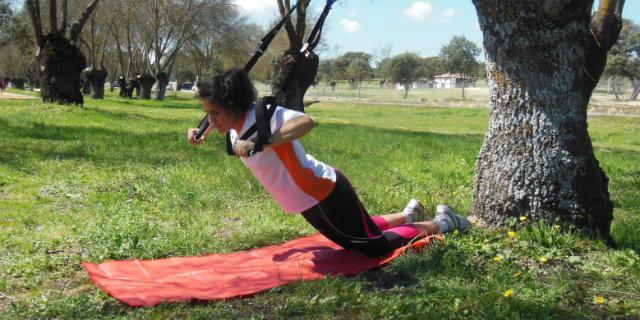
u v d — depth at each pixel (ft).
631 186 30.01
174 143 39.81
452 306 12.12
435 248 15.03
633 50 166.61
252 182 26.05
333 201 13.85
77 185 25.38
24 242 17.16
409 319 11.59
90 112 63.00
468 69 207.41
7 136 39.88
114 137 42.78
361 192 25.30
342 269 14.37
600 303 12.51
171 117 73.20
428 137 55.36
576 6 16.25
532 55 16.43
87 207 21.84
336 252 15.61
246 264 15.02
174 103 135.54
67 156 32.48
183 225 19.66
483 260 14.93
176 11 157.48
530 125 16.65
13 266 14.93
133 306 12.30
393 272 14.32
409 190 26.27
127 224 18.39
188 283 13.55
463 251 15.11
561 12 16.11
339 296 12.55
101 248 16.25
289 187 13.58
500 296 12.54
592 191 16.69
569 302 12.68
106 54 218.18
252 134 13.14
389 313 11.82
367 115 113.09
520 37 16.47
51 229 18.63
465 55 205.77
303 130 12.78
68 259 15.66
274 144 12.70
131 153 34.58
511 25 16.53
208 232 18.58
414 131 67.21
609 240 16.98
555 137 16.49
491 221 17.31
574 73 16.56
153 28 158.51
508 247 15.69
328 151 39.65
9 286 13.79
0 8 144.15
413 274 14.12
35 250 16.51
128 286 13.29
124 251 16.08
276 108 13.00
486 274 14.10
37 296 13.26
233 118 13.17
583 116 16.83
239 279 13.75
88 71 132.67
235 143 13.46
